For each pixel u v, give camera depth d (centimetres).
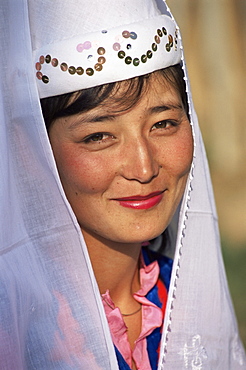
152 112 244
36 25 242
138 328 279
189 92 259
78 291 247
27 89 236
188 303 285
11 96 240
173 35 251
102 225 250
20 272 246
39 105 234
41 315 246
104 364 246
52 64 237
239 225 957
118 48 234
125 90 237
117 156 241
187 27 1079
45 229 246
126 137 241
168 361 275
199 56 1084
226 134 1081
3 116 242
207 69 1086
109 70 234
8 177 244
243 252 841
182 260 287
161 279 300
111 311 264
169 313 271
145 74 239
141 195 245
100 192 245
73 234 245
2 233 244
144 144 242
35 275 247
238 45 1085
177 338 279
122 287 278
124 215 248
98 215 248
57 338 246
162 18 248
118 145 242
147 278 287
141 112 240
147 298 286
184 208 271
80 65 234
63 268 247
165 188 254
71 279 248
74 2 238
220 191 1051
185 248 288
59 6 239
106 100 236
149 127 246
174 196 258
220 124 1084
